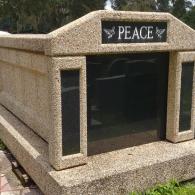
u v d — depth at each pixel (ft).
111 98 8.30
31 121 9.86
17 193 8.00
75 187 6.59
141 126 8.83
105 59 8.06
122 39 7.47
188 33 8.38
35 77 9.34
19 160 9.06
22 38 8.84
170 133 8.91
